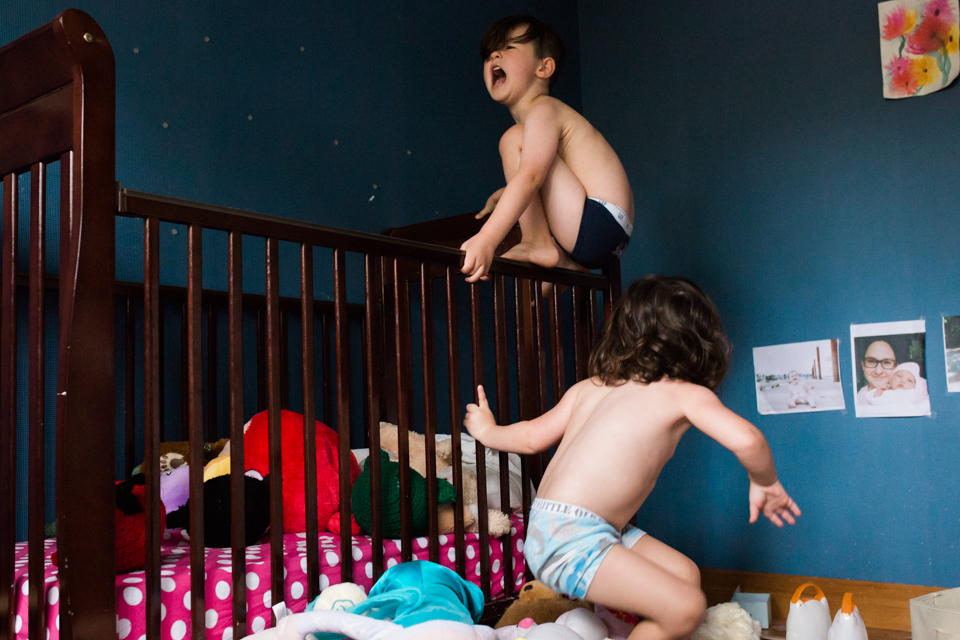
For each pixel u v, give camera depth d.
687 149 3.05
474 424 1.53
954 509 2.38
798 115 2.79
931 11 2.54
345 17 2.55
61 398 0.95
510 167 1.78
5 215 1.13
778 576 2.67
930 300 2.48
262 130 2.25
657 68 3.17
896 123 2.59
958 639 1.77
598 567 1.16
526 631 1.20
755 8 2.93
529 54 1.83
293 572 1.25
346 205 2.46
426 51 2.82
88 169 1.00
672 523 2.94
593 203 1.70
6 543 1.08
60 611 0.93
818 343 2.67
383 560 1.35
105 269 1.00
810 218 2.73
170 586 1.10
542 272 1.72
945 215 2.47
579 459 1.23
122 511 1.14
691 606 1.14
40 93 1.07
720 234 2.93
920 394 2.46
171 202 1.08
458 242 2.33
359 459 1.78
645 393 1.26
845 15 2.72
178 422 1.95
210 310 1.98
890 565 2.48
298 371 2.22
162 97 2.03
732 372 2.84
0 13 1.76
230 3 2.22
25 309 1.72
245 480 1.38
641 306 1.33
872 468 2.53
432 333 1.47
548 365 2.86
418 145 2.73
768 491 1.22
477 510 1.66
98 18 1.92
